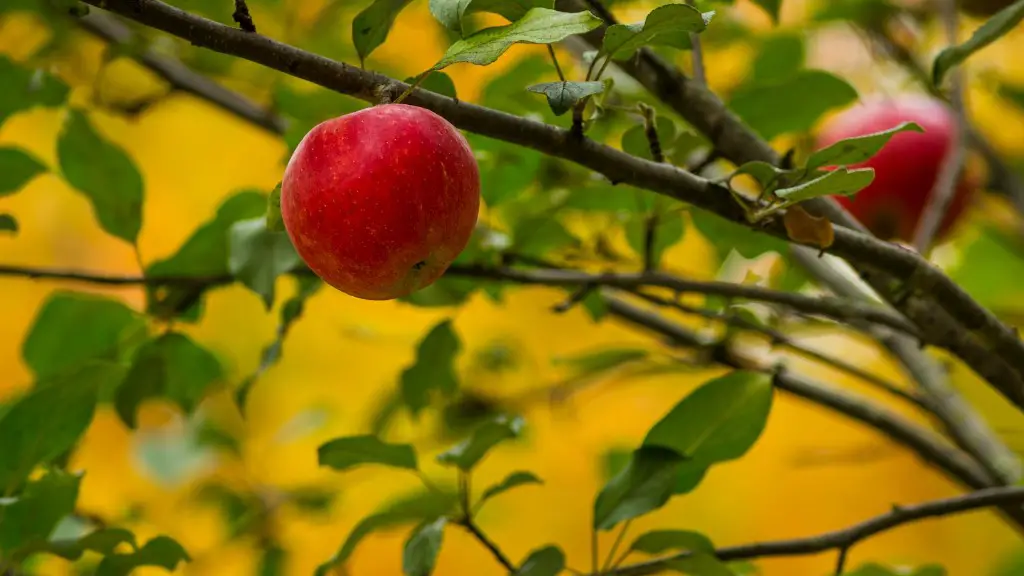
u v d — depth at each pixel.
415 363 2.26
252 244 2.13
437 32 2.61
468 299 2.26
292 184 1.97
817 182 1.98
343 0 2.49
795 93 2.20
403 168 1.96
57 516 2.13
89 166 2.20
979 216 2.88
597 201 2.22
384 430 2.38
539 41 1.94
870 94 2.85
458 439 2.53
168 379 2.22
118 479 3.09
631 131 2.12
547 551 2.11
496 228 2.27
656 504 2.09
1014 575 2.92
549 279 2.19
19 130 3.12
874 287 2.15
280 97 2.22
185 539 2.74
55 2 2.05
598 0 2.11
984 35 2.05
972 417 2.43
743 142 2.13
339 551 2.13
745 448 2.12
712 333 2.44
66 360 2.24
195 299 2.21
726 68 2.71
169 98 2.55
